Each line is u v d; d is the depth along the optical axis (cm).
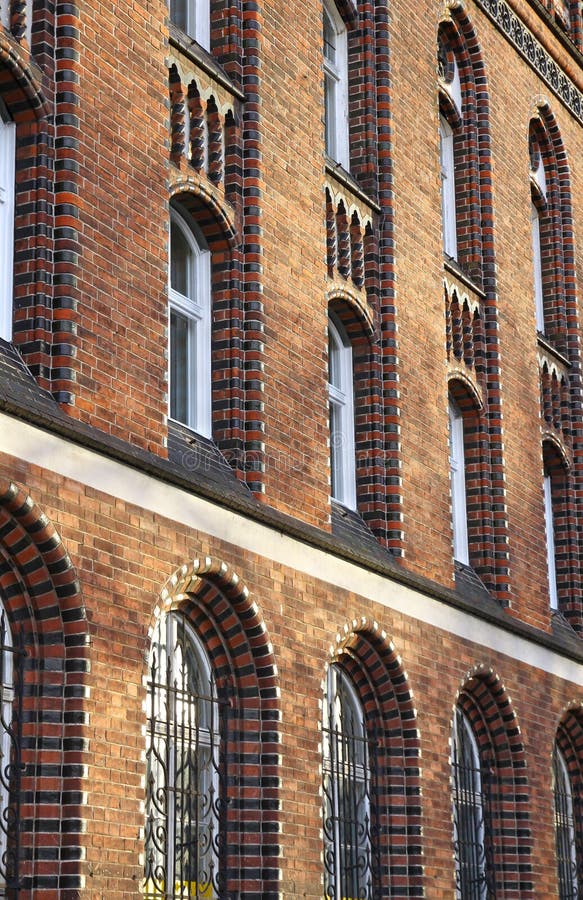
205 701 1482
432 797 1811
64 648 1243
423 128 2080
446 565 1956
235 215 1619
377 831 1758
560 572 2544
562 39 2661
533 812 2116
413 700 1802
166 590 1364
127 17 1443
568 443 2570
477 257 2262
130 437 1348
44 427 1232
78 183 1332
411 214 1997
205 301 1602
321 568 1644
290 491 1614
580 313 2644
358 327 1884
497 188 2323
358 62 1988
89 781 1225
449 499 1997
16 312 1293
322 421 1703
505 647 2112
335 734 1712
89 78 1370
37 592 1238
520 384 2311
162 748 1392
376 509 1852
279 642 1540
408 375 1928
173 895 1373
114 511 1306
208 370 1590
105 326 1338
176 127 1541
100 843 1227
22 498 1195
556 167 2677
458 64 2336
